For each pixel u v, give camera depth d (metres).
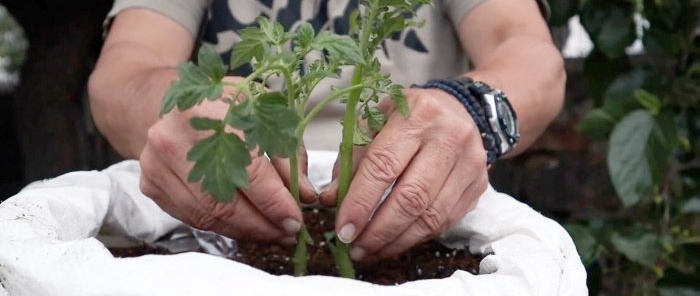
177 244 0.90
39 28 2.40
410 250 0.88
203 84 0.66
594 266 1.68
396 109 0.80
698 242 1.64
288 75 0.70
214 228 0.81
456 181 0.81
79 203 0.81
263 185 0.77
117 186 0.88
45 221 0.75
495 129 0.91
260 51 0.71
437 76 1.24
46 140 2.49
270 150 0.66
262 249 0.88
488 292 0.66
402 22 0.75
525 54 1.12
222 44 1.23
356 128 0.78
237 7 1.22
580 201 2.35
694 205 1.67
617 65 1.75
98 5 2.38
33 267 0.66
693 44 1.72
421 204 0.78
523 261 0.71
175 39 1.22
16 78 3.18
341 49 0.69
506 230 0.81
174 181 0.79
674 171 1.77
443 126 0.79
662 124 1.47
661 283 1.61
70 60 2.42
